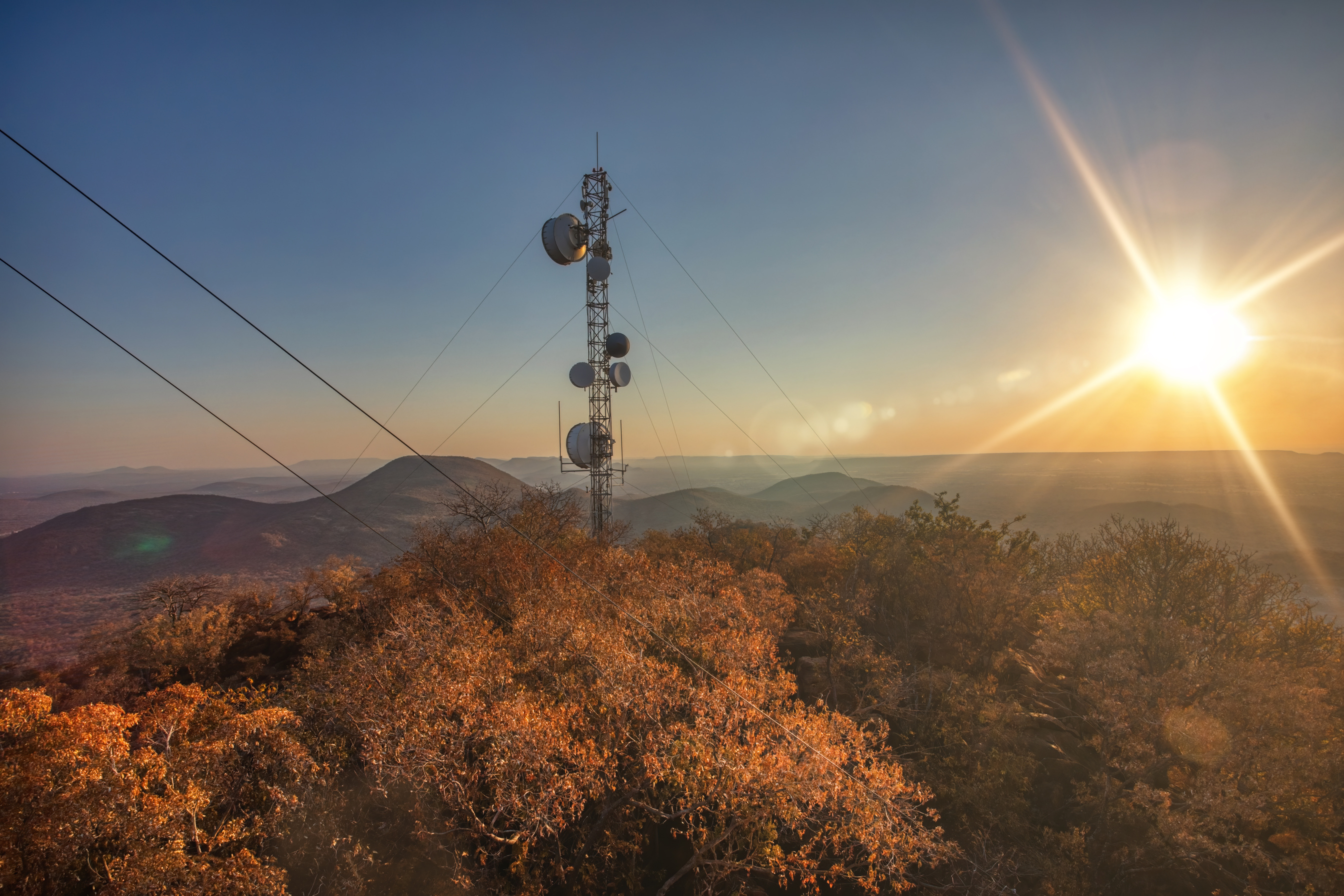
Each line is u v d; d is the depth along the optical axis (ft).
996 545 146.61
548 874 60.59
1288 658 89.04
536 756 55.47
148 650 109.19
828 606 113.91
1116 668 76.33
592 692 69.21
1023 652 114.32
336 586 125.29
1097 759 83.92
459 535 127.95
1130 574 103.30
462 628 77.97
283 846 52.95
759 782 58.70
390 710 58.03
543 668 71.92
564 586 98.73
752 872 67.82
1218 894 63.41
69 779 40.55
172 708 52.16
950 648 108.47
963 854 65.51
